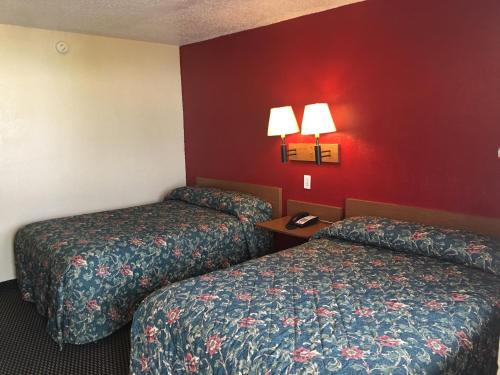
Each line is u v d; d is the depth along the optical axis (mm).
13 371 2451
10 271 3652
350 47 3023
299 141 3484
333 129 3105
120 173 4242
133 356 2010
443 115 2615
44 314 2918
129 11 3090
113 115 4121
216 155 4328
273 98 3643
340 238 2779
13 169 3572
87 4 2900
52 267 2715
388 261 2348
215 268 3344
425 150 2730
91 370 2449
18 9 3004
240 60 3879
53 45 3672
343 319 1706
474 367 1660
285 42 3459
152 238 3014
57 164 3812
